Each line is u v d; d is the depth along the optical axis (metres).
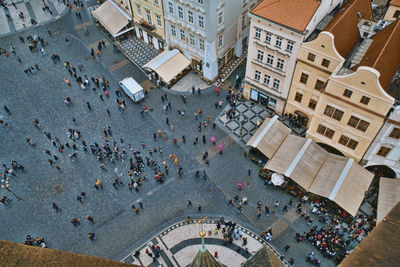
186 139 50.53
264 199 43.34
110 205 43.69
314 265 37.34
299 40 41.38
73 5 76.25
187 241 39.97
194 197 43.97
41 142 51.03
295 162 42.47
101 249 39.81
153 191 44.81
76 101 56.72
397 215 22.91
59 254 21.88
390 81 38.50
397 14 44.41
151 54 64.94
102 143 50.53
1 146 50.66
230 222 40.34
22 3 76.94
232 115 52.97
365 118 38.16
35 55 64.94
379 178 43.34
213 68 56.84
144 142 50.50
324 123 42.94
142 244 40.00
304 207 42.22
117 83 59.75
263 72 49.22
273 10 42.41
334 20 42.84
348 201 39.00
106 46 66.81
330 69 40.97
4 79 60.47
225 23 53.03
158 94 57.50
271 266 24.69
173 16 54.91
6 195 45.03
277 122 47.00
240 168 46.66
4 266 20.75
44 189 45.62
